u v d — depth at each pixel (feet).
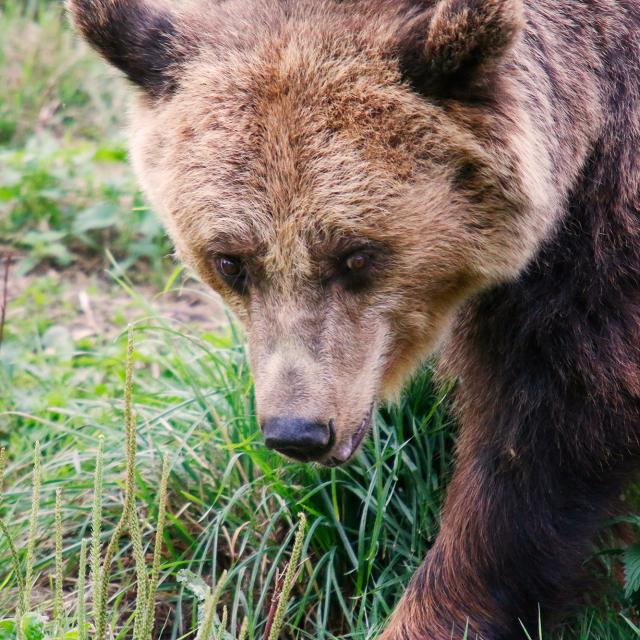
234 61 27.58
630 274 28.14
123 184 52.06
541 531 29.14
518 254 27.91
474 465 29.81
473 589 29.53
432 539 32.53
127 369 23.26
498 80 26.91
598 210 28.53
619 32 29.40
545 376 28.71
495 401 29.48
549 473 28.99
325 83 26.58
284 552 31.96
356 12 27.63
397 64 26.71
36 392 40.70
